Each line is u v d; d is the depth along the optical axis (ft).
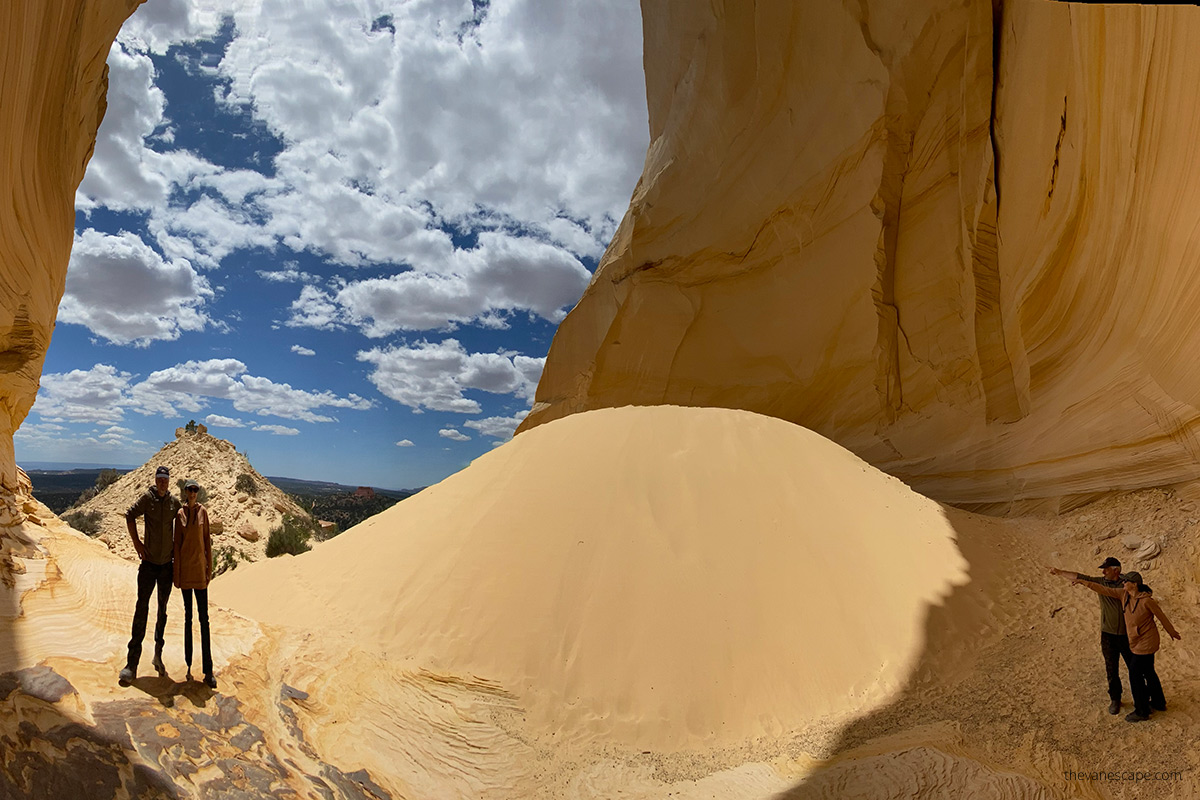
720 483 31.81
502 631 25.80
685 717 22.67
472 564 28.73
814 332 55.72
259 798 14.56
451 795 18.48
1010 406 42.19
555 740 21.89
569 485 32.22
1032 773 16.80
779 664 24.12
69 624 17.25
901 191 51.21
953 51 47.62
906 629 25.05
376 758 18.71
